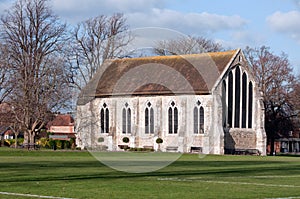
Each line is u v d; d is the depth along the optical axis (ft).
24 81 292.20
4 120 305.73
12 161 195.11
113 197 91.15
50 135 386.73
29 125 295.28
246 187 111.34
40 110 288.71
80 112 287.28
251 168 180.65
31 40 340.39
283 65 401.70
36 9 343.05
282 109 400.26
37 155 242.37
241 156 296.51
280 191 103.96
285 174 152.87
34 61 305.94
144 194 96.12
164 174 144.77
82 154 253.44
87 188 103.81
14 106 295.89
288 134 411.95
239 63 342.64
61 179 122.21
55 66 297.94
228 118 337.52
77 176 131.44
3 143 366.22
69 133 407.44
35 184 109.50
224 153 329.52
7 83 298.76
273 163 220.02
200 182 121.60
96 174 138.72
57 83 294.25
